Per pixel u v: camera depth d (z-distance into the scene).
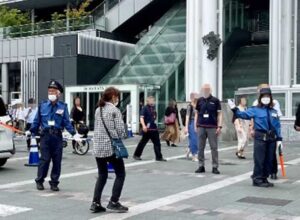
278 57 23.89
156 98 28.38
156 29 34.72
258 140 9.64
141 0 36.31
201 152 11.67
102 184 7.34
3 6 44.31
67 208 7.59
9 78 39.72
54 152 9.24
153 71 30.66
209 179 10.56
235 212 7.31
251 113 9.70
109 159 7.22
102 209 7.35
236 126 14.98
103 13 37.66
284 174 11.02
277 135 9.76
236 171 11.88
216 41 23.92
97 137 7.24
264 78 30.27
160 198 8.35
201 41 24.34
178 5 36.50
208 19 24.08
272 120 9.62
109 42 33.59
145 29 39.62
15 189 9.31
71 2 44.12
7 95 38.66
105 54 33.16
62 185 9.78
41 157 9.24
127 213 7.23
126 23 37.22
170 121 18.86
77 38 31.20
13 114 23.44
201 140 11.62
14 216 7.06
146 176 11.04
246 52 33.78
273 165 10.59
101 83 31.66
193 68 24.66
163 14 38.00
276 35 23.97
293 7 23.77
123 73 31.72
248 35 35.44
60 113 9.27
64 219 6.88
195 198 8.38
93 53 32.16
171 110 18.91
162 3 36.41
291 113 21.11
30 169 12.37
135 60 32.53
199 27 24.41
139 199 8.27
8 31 38.59
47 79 32.00
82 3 41.72
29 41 37.12
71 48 31.41
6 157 12.31
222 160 14.37
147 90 27.84
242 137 14.84
